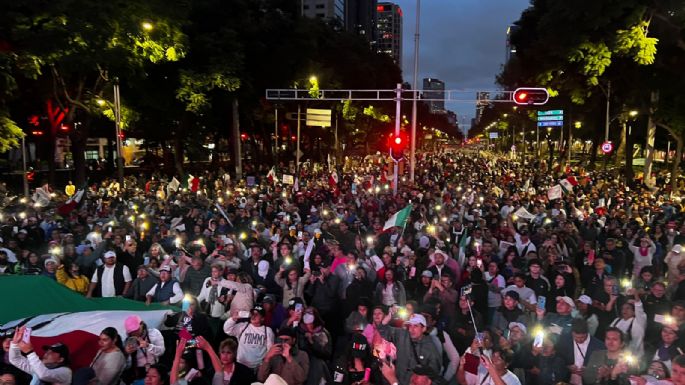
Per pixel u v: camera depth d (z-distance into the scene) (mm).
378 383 6449
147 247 13516
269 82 37031
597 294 9305
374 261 10500
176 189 27469
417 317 6707
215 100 37594
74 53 19703
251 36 33625
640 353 7504
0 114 22203
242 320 7332
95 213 19188
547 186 31984
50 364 5902
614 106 43031
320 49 47938
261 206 20141
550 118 51500
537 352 6867
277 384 5133
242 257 12117
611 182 33875
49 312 8031
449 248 12820
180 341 6328
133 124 38281
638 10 24422
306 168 48094
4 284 8320
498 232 14406
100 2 19734
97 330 7145
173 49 23578
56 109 31812
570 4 25062
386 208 21016
